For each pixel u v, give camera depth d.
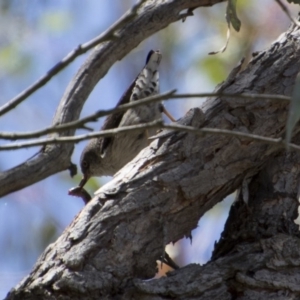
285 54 6.72
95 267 5.90
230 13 6.61
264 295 5.91
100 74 6.68
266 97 4.33
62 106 6.46
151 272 6.11
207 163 6.33
